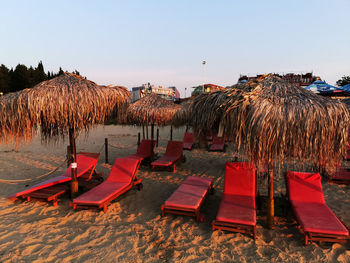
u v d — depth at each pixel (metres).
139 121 8.02
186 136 11.81
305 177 4.36
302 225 3.34
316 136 3.04
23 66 47.19
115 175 5.53
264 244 3.43
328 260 3.04
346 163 7.83
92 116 4.75
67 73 4.98
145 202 5.04
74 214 4.40
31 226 3.93
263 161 3.48
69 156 6.02
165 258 3.14
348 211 4.52
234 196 4.42
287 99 3.34
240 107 3.29
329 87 10.95
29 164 8.38
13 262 3.01
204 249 3.33
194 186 4.96
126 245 3.43
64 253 3.22
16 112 4.19
